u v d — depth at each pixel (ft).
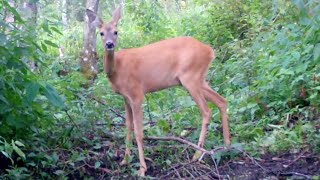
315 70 9.89
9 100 8.19
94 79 16.67
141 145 8.50
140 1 20.20
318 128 9.06
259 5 15.51
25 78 8.23
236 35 16.39
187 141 8.86
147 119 10.71
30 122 8.66
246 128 9.61
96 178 8.33
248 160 8.43
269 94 10.33
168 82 9.19
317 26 7.51
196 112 10.28
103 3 21.62
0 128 8.45
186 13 20.98
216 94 9.18
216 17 16.78
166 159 8.73
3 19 8.41
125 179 8.18
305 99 10.02
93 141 9.43
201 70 9.16
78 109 10.05
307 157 8.30
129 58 8.95
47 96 7.86
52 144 9.24
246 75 11.92
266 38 12.02
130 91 8.86
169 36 18.79
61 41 19.38
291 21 11.11
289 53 9.70
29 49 8.28
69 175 8.39
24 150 8.61
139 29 19.62
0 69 8.11
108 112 11.06
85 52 17.17
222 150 8.49
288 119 9.69
